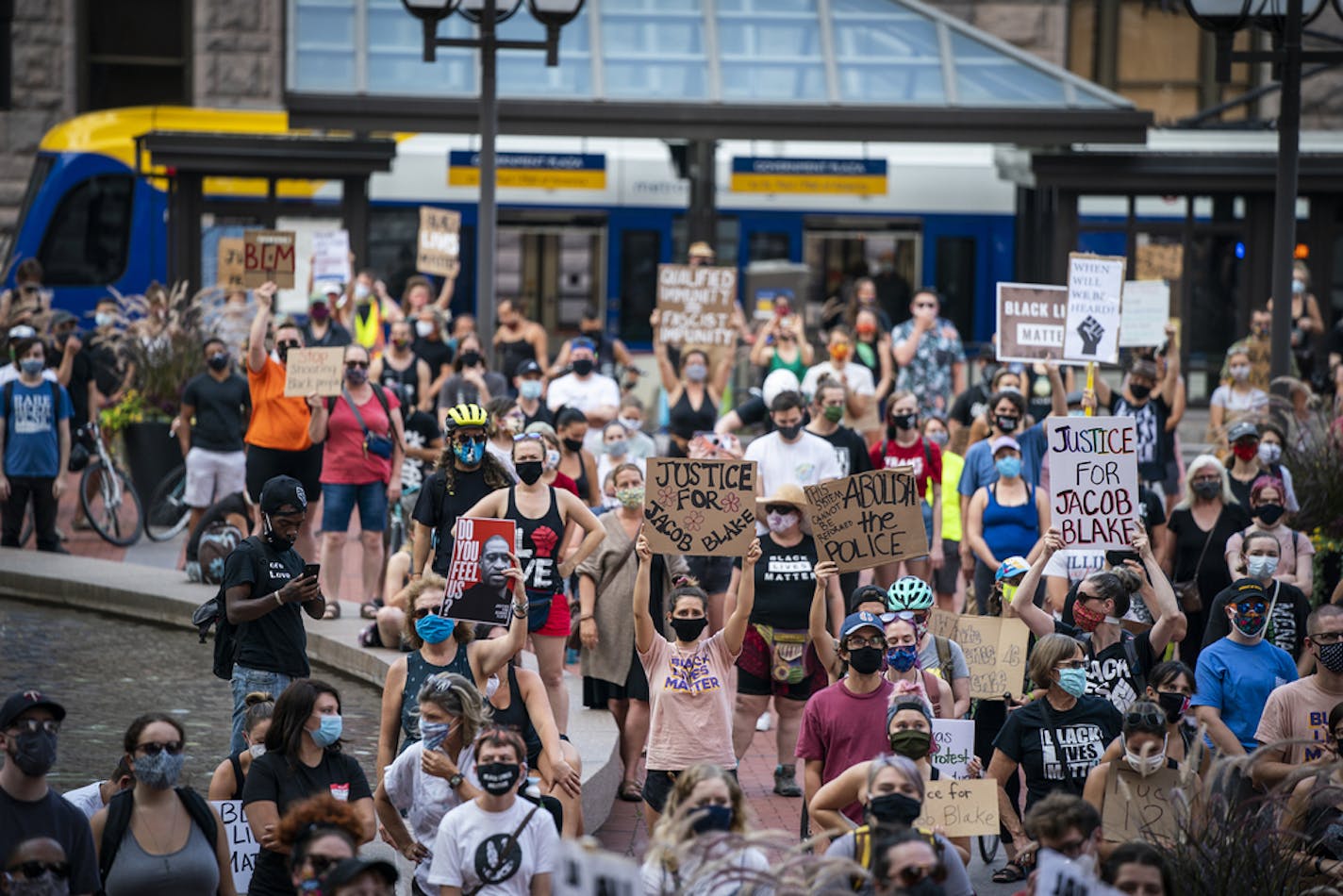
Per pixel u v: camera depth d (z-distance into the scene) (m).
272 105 55.50
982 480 23.64
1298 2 25.12
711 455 23.95
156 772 12.52
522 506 18.64
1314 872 13.45
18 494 30.59
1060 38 57.12
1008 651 17.94
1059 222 45.16
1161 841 14.05
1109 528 18.84
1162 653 18.48
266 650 16.66
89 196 48.69
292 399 25.03
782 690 19.67
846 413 31.64
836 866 10.64
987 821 14.59
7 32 54.81
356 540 33.56
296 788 13.37
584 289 50.19
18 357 30.31
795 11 45.34
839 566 18.81
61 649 24.78
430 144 49.44
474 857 12.38
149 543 33.00
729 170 49.88
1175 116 58.41
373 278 40.34
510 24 44.25
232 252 35.31
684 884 11.04
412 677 14.93
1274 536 20.89
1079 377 42.84
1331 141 47.91
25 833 12.09
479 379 28.92
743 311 50.06
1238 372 34.28
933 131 43.06
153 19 55.69
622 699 20.06
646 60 43.84
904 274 50.56
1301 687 16.08
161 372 35.38
